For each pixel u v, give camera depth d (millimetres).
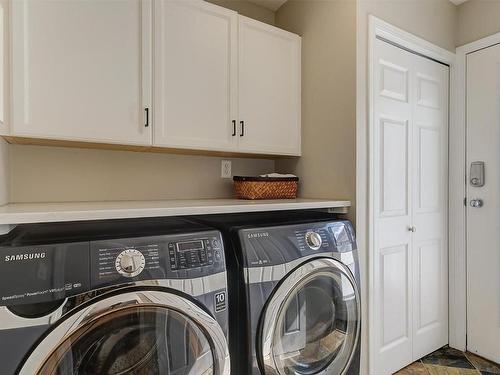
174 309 979
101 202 1590
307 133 1971
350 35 1714
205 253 1079
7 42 1184
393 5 1846
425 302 2078
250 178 1808
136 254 951
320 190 1876
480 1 2094
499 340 1986
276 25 2227
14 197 1483
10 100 1187
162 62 1514
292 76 1981
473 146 2113
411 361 1983
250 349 1155
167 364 981
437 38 2084
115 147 1600
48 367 810
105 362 898
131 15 1435
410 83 1980
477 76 2098
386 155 1839
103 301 874
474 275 2111
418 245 2033
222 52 1704
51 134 1262
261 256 1214
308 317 1360
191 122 1604
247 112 1798
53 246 857
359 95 1690
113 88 1391
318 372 1355
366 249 1706
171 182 1890
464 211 2162
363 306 1697
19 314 788
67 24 1292
